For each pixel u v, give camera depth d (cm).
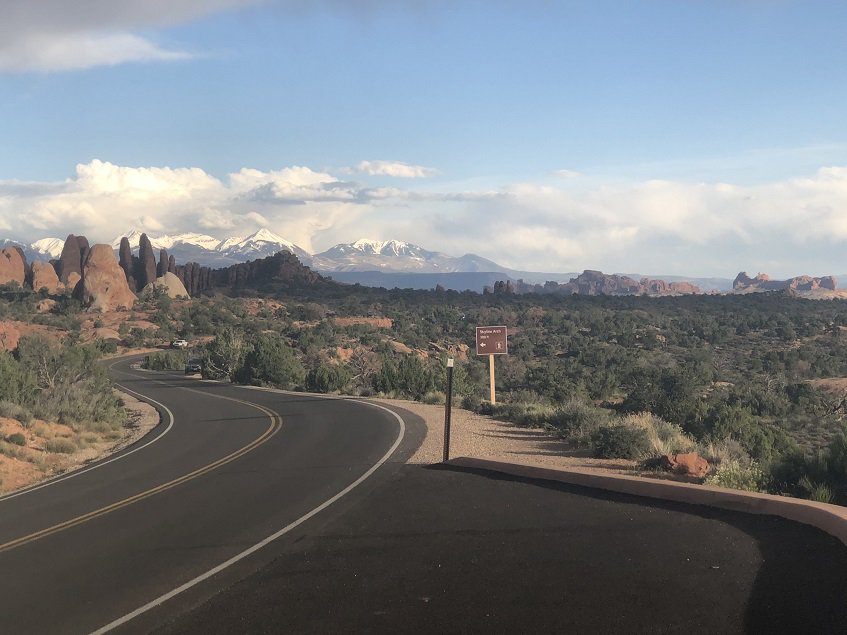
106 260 14200
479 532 905
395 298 18188
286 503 1206
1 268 16500
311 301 16788
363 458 1670
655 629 558
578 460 1491
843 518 749
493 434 1994
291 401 3591
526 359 9838
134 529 1080
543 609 620
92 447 2322
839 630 527
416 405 3084
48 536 1065
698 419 2522
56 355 3341
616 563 732
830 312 15862
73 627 675
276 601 702
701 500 967
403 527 963
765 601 595
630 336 11762
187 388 4866
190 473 1616
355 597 693
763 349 11162
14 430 2253
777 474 1185
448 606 646
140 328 11469
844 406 6200
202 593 753
